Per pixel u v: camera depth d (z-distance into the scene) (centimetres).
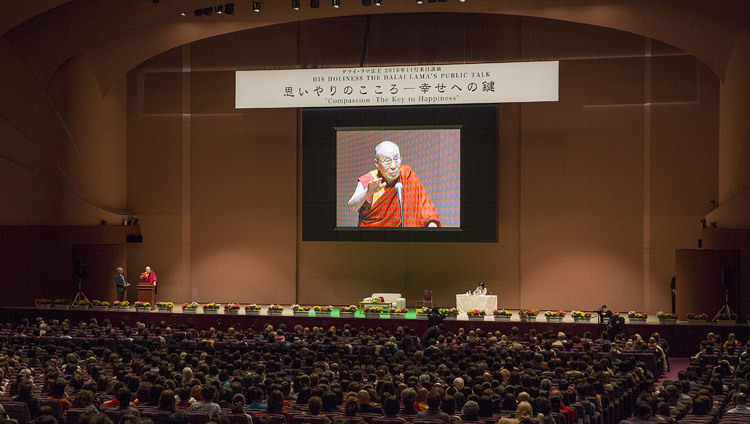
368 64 2777
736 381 1191
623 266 2636
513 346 1616
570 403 1016
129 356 1336
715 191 2564
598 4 2359
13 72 2534
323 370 1286
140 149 2898
